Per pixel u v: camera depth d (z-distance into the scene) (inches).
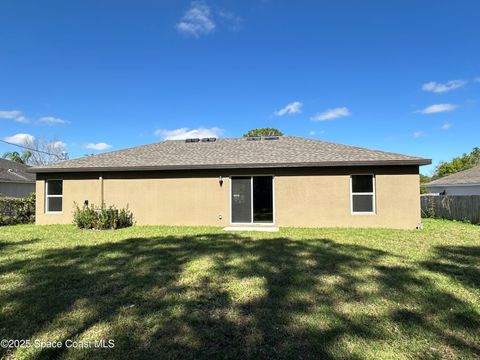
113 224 435.8
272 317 137.9
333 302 154.9
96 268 218.4
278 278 193.3
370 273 203.2
